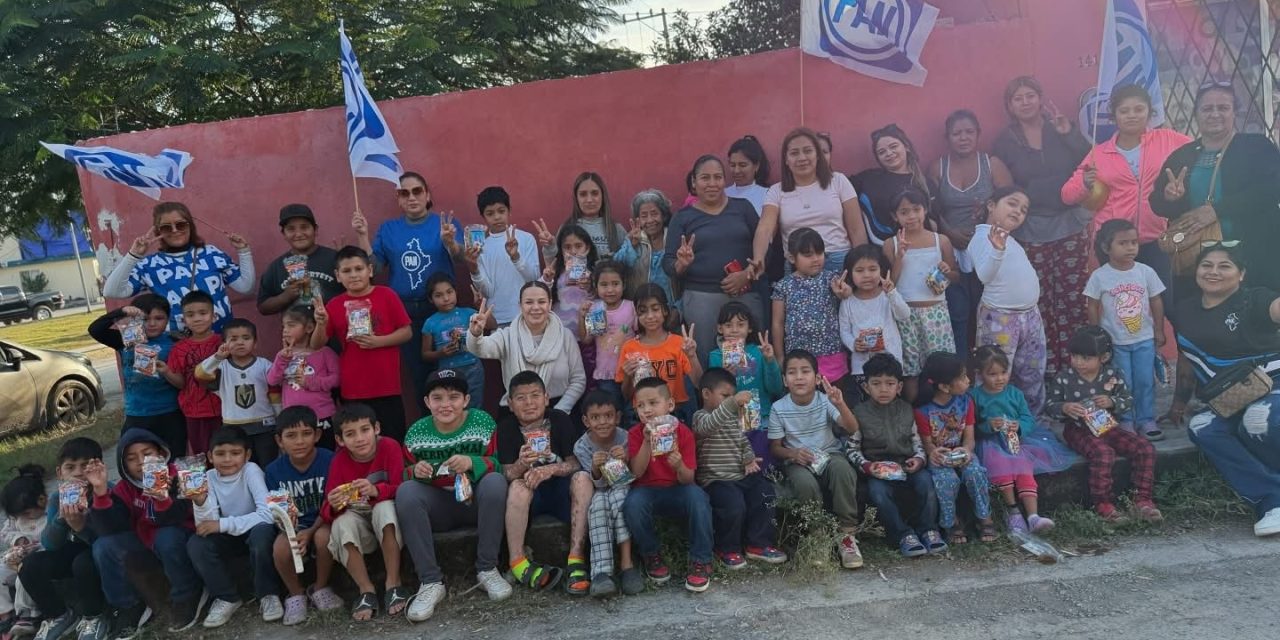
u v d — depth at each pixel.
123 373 4.86
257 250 5.63
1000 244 4.44
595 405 4.04
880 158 4.95
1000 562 3.86
